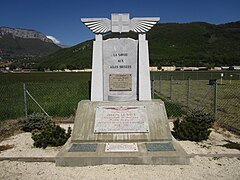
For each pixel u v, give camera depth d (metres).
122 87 7.65
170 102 13.88
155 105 7.01
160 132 6.36
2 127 8.71
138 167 5.24
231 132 7.96
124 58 7.60
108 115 6.72
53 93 19.84
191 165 5.34
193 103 14.23
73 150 5.72
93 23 7.43
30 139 7.28
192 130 6.94
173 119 9.91
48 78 42.75
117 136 6.27
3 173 5.06
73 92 20.50
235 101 15.07
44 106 12.84
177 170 5.10
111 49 7.59
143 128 6.41
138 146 5.93
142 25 7.44
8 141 7.14
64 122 9.62
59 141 6.54
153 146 5.92
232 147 6.34
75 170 5.16
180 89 23.50
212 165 5.34
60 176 4.91
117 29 7.44
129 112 6.79
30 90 22.11
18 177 4.88
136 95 7.64
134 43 7.58
